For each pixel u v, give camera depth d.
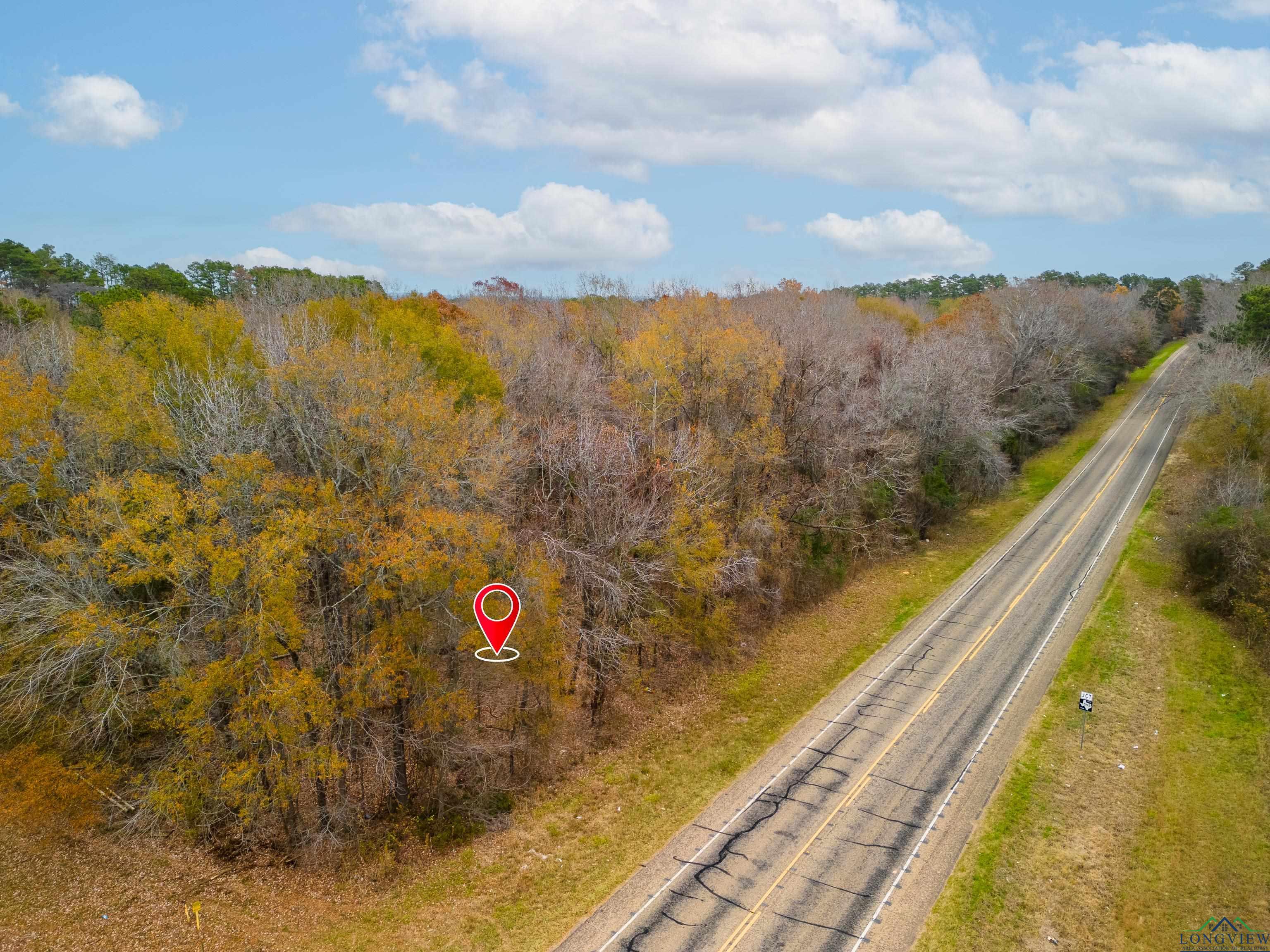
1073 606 40.66
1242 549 38.38
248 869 23.45
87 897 21.66
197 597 22.52
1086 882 22.70
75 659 22.50
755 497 39.06
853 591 43.56
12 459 24.77
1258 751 28.44
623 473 30.64
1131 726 30.31
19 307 46.62
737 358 38.94
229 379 27.52
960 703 32.22
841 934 20.83
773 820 25.56
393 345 31.17
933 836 24.58
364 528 23.97
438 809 26.06
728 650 36.53
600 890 22.75
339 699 24.05
